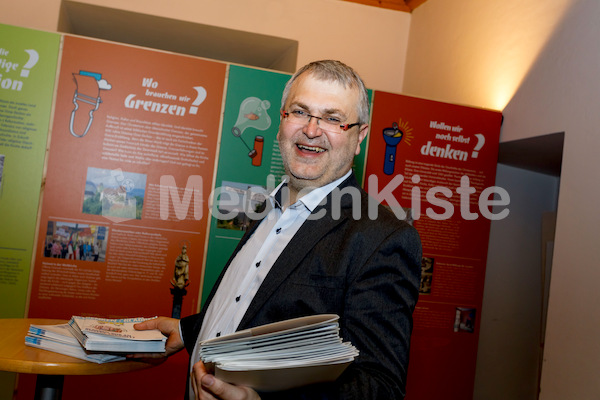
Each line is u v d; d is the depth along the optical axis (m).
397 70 5.30
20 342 1.76
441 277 3.75
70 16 4.92
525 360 4.34
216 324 1.32
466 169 3.79
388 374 1.00
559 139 3.32
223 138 3.45
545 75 3.39
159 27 5.07
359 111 1.39
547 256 4.16
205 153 3.42
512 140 3.68
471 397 3.76
